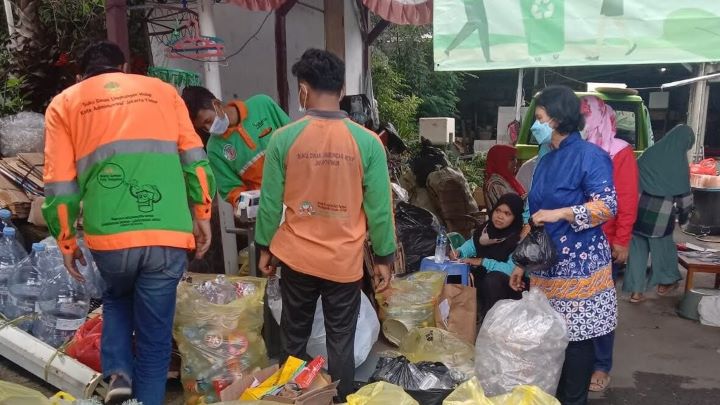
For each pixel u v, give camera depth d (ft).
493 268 12.41
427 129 30.96
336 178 7.78
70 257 7.79
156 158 7.49
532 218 8.36
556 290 8.68
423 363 9.63
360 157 7.79
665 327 13.64
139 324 7.80
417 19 18.93
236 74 18.39
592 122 10.89
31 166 13.46
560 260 8.53
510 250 12.28
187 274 10.23
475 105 50.39
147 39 16.63
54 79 16.90
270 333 10.50
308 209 7.97
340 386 8.50
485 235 12.68
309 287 8.27
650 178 14.64
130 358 8.12
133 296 8.05
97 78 7.54
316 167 7.78
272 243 8.39
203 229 8.25
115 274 7.49
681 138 14.32
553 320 8.39
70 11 18.30
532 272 8.81
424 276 11.84
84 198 7.50
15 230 12.06
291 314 8.55
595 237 8.53
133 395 8.02
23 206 13.01
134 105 7.47
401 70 41.14
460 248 13.48
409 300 11.26
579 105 8.23
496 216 12.30
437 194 18.80
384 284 8.63
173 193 7.62
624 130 19.27
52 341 10.21
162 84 7.91
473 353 10.18
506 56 8.05
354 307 8.47
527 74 48.01
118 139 7.31
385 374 9.19
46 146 7.39
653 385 10.76
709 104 42.39
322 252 7.95
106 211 7.32
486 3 8.00
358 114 18.83
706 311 13.67
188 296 9.24
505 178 18.35
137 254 7.38
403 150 21.48
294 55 22.20
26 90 16.58
